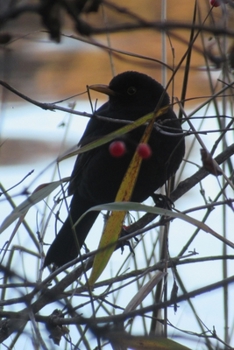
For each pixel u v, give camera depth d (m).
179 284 7.14
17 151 16.03
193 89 15.76
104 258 5.68
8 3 4.73
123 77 9.88
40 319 6.04
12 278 5.25
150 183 9.33
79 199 9.91
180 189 8.28
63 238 9.10
